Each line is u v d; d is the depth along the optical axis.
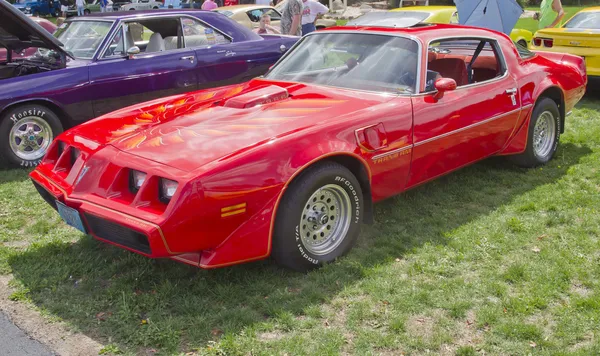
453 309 3.37
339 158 3.90
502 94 5.20
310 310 3.36
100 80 6.51
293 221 3.59
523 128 5.55
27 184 5.69
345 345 3.08
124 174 3.49
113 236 3.47
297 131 3.71
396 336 3.14
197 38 7.42
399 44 4.75
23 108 6.05
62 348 3.08
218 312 3.37
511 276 3.72
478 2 9.83
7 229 4.61
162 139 3.71
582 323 3.24
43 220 4.73
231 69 7.57
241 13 13.12
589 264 3.89
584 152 6.40
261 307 3.42
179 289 3.58
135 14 7.05
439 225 4.57
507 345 3.06
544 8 10.38
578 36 8.80
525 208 4.84
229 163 3.36
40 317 3.36
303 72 4.91
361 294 3.56
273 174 3.47
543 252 4.03
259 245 3.52
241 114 4.04
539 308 3.40
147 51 7.23
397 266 3.91
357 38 4.98
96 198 3.50
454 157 4.82
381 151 4.10
